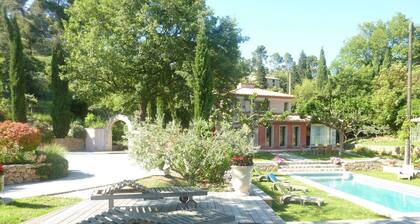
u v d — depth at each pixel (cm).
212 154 1346
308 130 3831
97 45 2847
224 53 3064
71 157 2391
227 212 962
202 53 2059
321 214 1098
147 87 3117
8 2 4244
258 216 923
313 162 2627
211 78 2069
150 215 655
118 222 572
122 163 2047
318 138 3872
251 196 1179
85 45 2895
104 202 1032
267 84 7525
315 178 2272
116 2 2966
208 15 3072
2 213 886
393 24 5488
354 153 3250
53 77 2934
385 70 4494
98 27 2966
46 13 4666
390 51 5259
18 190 1219
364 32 5878
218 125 2342
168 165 1392
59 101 2928
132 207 847
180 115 3334
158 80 3173
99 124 3447
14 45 2600
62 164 1536
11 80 2598
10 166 1362
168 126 1434
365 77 4819
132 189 884
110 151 2978
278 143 3528
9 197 1088
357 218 1051
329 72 5916
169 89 3191
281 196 1309
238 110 2736
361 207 1202
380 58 5603
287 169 2428
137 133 1411
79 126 3098
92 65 2859
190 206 875
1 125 1460
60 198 1098
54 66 2936
